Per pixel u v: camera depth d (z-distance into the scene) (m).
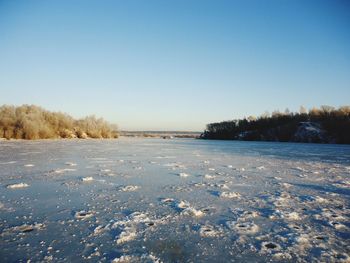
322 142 44.06
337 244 3.73
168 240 3.81
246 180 8.46
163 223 4.48
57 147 23.12
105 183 7.66
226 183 7.94
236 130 66.62
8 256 3.28
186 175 9.21
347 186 7.64
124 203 5.62
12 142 31.34
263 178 8.86
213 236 3.98
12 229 4.15
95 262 3.16
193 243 3.73
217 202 5.80
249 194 6.57
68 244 3.64
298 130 49.31
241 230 4.21
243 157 16.64
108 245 3.63
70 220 4.57
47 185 7.29
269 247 3.63
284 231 4.19
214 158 15.70
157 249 3.54
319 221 4.64
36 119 40.97
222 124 72.12
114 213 4.95
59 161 12.73
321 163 13.59
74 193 6.43
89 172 9.56
